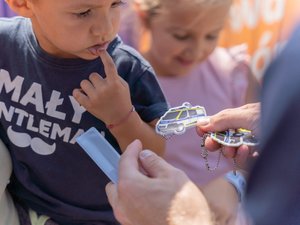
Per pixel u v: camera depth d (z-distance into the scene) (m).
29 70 0.92
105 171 0.78
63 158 0.94
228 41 1.43
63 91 0.91
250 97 1.12
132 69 0.92
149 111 0.92
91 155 0.79
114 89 0.87
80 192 0.96
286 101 0.49
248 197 0.53
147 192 0.71
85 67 0.91
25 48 0.92
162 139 0.93
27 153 0.95
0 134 0.96
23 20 0.93
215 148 0.84
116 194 0.75
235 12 1.39
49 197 0.96
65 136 0.93
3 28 0.93
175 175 0.73
